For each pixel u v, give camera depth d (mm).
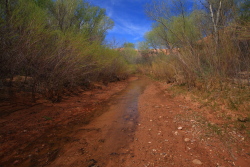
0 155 2205
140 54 27188
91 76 8836
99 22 12086
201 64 6137
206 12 6812
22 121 3400
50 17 7133
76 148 2447
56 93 5449
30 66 4543
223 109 3818
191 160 2057
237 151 2193
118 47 14609
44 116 3830
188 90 6336
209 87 5457
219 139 2559
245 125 2910
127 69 16688
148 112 4379
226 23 5012
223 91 4840
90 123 3602
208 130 2916
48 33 4641
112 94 7512
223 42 5062
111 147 2484
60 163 2055
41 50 4598
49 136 2871
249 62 4730
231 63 5102
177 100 5578
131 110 4680
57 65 4965
